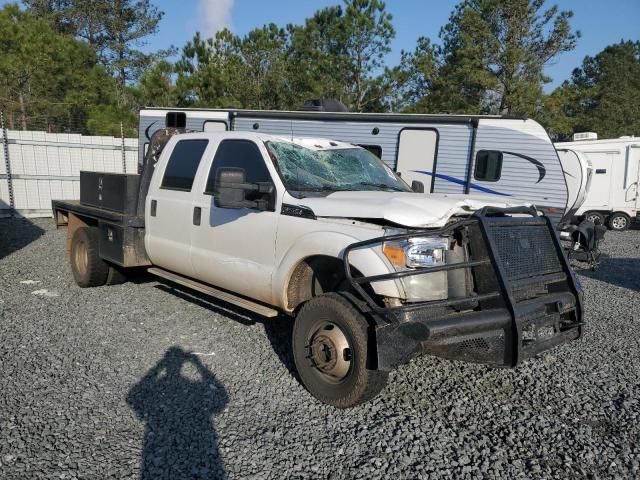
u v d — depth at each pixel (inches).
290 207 182.1
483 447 143.9
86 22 1418.6
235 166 208.7
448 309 155.2
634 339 237.8
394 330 143.9
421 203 164.2
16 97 858.1
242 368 188.9
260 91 884.6
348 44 908.6
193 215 220.2
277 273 183.0
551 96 919.7
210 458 133.0
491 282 149.7
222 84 851.4
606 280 376.2
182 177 232.1
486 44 932.0
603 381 189.6
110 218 259.0
